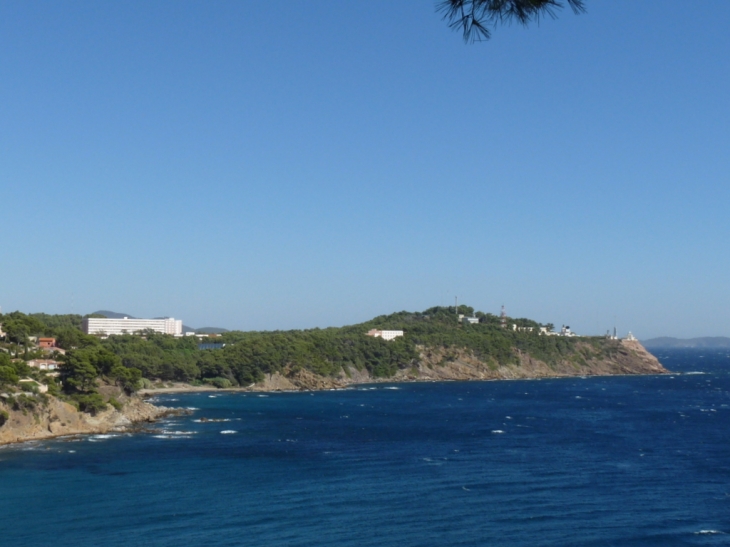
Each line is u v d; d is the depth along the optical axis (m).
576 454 152.88
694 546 90.50
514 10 23.86
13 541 91.25
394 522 99.50
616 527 97.88
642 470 135.00
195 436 176.88
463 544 90.75
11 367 171.00
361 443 168.00
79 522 98.94
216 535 93.56
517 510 105.69
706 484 123.19
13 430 164.38
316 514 103.25
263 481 123.69
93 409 189.88
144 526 97.31
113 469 133.00
